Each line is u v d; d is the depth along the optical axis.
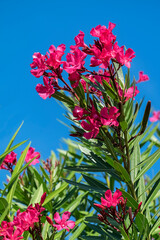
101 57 0.86
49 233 0.98
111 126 0.93
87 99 0.89
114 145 0.94
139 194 1.01
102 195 1.03
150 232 0.95
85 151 1.03
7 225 0.85
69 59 0.88
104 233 1.00
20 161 0.98
